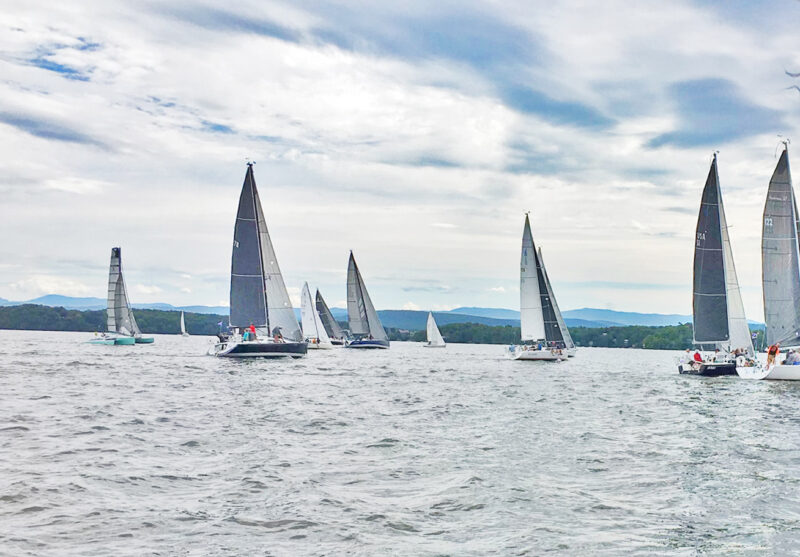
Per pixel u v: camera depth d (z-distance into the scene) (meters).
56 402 34.25
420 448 23.27
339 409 33.56
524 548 13.37
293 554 12.91
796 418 31.94
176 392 39.97
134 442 23.50
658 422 30.42
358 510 15.70
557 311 99.56
